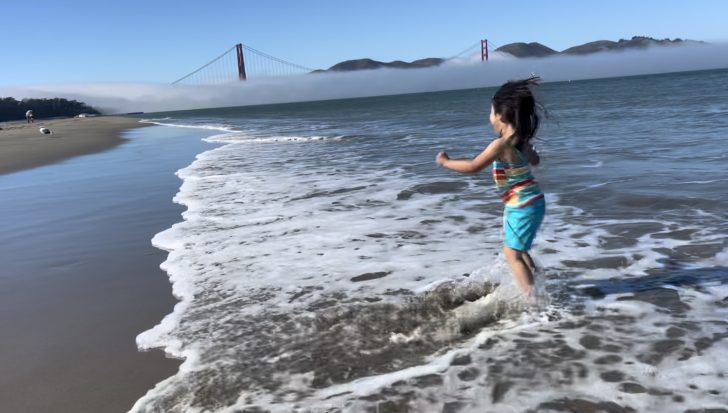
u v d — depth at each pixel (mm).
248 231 5742
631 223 5195
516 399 2416
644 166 8180
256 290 3996
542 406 2352
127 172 11398
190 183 9289
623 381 2508
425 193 7242
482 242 4859
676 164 8164
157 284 4301
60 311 3877
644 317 3156
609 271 3949
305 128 25625
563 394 2430
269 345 3096
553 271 4004
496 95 3346
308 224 5887
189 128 33562
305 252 4863
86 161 13945
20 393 2789
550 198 6500
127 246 5512
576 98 39875
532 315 3264
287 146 15664
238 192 8125
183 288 4156
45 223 6816
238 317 3525
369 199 7047
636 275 3836
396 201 6844
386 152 12430
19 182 10562
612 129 14430
